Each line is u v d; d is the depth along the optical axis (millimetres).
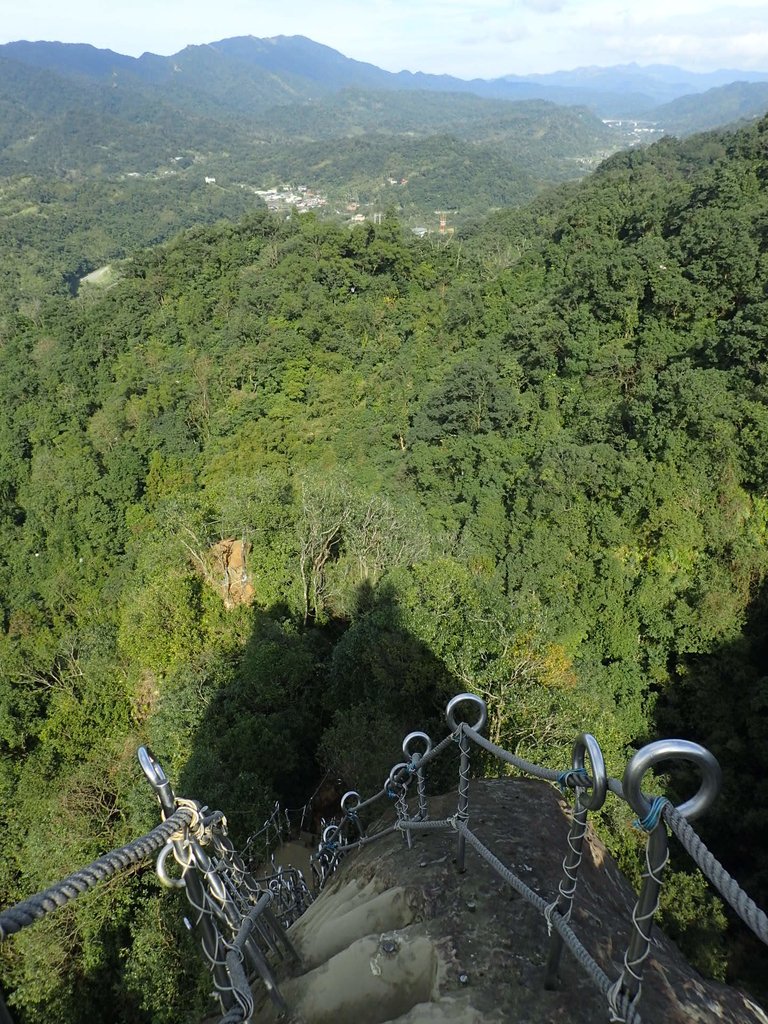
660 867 1682
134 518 32312
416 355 46188
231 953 2311
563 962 2770
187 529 18188
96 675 15570
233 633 15539
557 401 32156
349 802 6164
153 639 14875
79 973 9969
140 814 11047
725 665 16828
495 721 11250
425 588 12750
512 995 2615
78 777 12797
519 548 22000
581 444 26344
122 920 10094
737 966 10336
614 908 3330
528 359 35781
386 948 3014
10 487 40469
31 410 45406
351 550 18656
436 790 9586
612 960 2818
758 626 17312
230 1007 2385
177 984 8555
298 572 18016
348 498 18891
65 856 11109
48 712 16750
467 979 2715
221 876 2762
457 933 2969
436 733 10797
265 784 11266
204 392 43062
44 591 29688
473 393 32969
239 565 18609
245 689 13156
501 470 27703
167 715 12789
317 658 15055
